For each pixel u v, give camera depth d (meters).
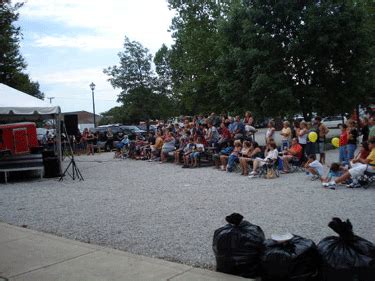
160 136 18.92
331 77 19.55
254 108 19.59
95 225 7.09
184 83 28.42
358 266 3.68
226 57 20.41
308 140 13.16
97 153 25.67
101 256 5.31
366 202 7.96
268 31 19.59
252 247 4.37
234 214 4.57
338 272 3.74
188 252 5.41
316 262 4.03
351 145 12.24
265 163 11.84
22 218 7.88
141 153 20.02
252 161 12.54
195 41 27.03
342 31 18.48
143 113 36.94
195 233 6.29
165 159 17.73
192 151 15.53
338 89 19.72
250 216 7.20
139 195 9.94
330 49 18.56
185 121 19.72
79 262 5.11
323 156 13.88
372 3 23.69
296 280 3.95
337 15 18.48
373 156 9.62
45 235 6.49
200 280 4.32
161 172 14.48
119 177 13.66
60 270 4.84
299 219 6.83
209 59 26.08
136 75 36.22
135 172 14.87
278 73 18.70
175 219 7.25
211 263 4.94
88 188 11.48
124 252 5.46
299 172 12.54
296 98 19.25
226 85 20.12
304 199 8.52
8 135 16.70
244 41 19.86
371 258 3.73
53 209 8.64
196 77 27.17
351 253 3.76
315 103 19.05
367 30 19.45
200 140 15.68
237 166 14.24
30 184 12.91
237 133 14.88
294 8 19.30
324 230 6.10
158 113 37.81
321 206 7.77
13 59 30.39
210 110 26.83
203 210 7.89
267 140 13.22
